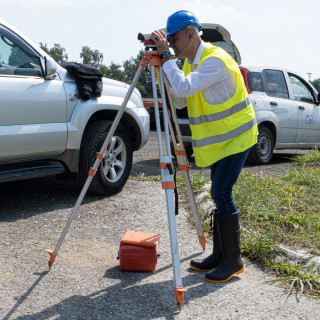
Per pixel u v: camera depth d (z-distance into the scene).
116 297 2.63
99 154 2.93
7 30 4.12
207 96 2.74
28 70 4.21
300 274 2.93
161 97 2.60
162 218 4.21
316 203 4.67
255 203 4.44
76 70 4.55
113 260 3.22
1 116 3.89
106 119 5.26
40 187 5.23
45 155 4.38
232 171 2.83
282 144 8.05
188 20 2.69
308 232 3.73
